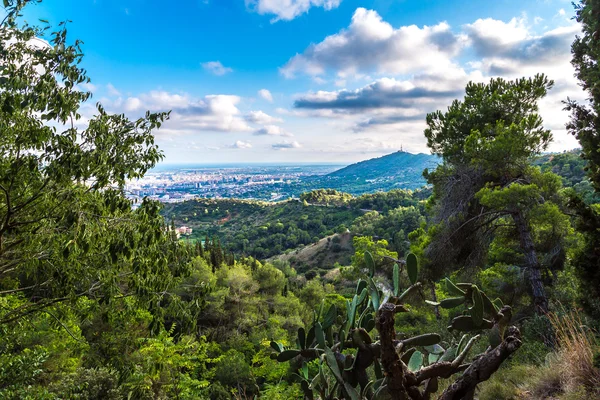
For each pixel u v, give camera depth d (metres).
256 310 23.42
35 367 5.00
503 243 9.95
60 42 3.52
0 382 4.54
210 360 12.40
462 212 8.45
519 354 4.69
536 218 7.05
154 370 5.27
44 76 3.39
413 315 11.46
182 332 4.27
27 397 4.44
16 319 4.53
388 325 0.77
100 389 6.34
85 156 3.68
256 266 39.56
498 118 9.35
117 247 3.66
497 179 8.61
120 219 3.78
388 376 0.77
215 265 33.06
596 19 4.48
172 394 8.67
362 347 0.95
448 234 8.44
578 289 4.43
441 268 8.71
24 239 3.80
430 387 0.83
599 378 2.61
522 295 9.77
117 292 4.27
